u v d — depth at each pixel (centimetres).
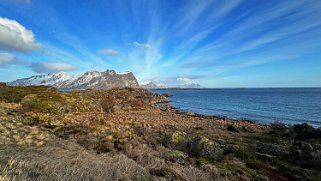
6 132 1367
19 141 1220
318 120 4350
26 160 848
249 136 2241
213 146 1397
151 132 2103
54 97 3966
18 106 3228
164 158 1219
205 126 2986
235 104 8131
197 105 7969
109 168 884
